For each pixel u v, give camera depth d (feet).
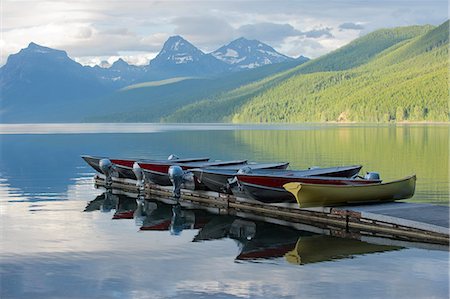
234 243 61.46
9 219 74.74
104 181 115.14
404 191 77.25
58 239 62.80
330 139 256.11
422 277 48.08
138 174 104.63
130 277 48.47
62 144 249.55
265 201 80.53
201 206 88.69
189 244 60.90
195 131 408.46
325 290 44.96
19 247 58.80
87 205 87.76
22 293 44.68
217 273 49.52
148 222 74.38
